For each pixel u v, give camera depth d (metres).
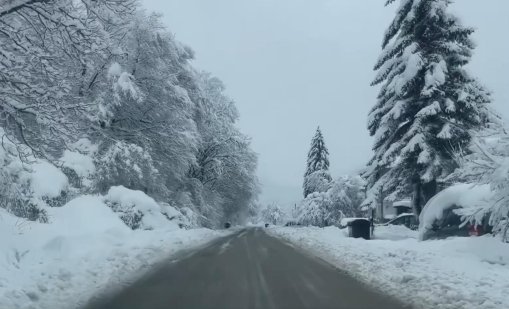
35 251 12.61
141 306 8.20
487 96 26.34
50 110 12.34
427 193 26.52
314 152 79.38
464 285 9.98
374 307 8.24
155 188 31.34
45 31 12.78
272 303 8.54
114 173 26.30
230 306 8.27
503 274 11.40
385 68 28.39
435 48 26.75
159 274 11.86
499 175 12.80
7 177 13.59
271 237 30.88
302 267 13.66
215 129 44.22
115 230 18.28
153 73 29.69
